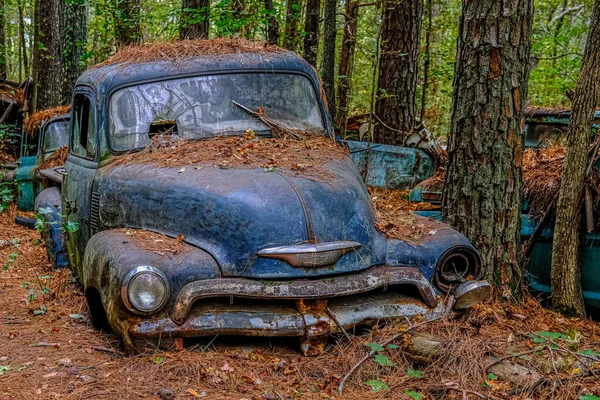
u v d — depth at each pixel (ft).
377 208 14.51
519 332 12.76
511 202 15.38
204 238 11.86
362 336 11.88
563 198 14.92
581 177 14.71
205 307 11.27
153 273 10.91
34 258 21.91
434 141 28.66
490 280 15.24
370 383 10.68
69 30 44.68
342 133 38.11
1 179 33.60
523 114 15.47
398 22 37.78
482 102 15.25
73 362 11.67
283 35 41.70
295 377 10.93
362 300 12.09
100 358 11.89
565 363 10.88
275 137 14.93
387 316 12.00
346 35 46.85
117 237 12.44
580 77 14.66
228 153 13.62
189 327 10.96
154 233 12.59
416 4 37.81
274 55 16.34
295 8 36.29
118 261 11.36
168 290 10.98
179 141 14.57
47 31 46.11
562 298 15.07
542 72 54.54
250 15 33.14
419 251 12.54
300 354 11.59
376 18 59.31
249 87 15.58
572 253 14.92
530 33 15.34
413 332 11.91
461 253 12.78
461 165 15.61
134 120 15.08
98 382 10.62
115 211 14.01
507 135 15.24
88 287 12.76
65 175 17.65
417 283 12.19
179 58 15.87
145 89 15.28
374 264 12.20
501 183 15.30
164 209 12.66
